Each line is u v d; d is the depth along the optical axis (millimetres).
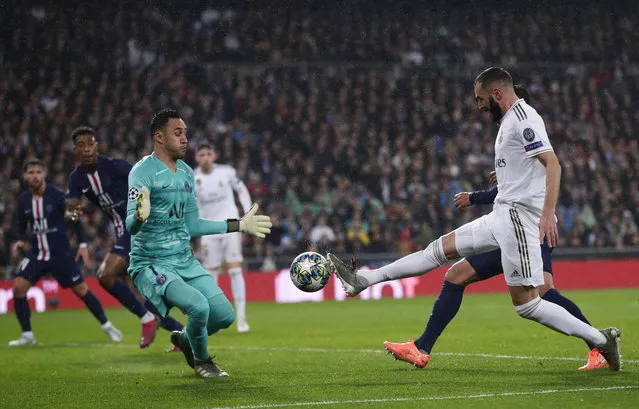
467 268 21547
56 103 80438
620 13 103250
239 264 38750
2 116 78375
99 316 34938
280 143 81188
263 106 84875
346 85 89750
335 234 69062
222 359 26672
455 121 87500
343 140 81062
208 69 89875
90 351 31203
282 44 94312
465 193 23078
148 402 18203
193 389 19781
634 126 92312
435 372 21344
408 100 88938
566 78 96375
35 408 18062
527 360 23359
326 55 95062
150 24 90688
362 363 24141
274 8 96688
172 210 21047
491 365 22484
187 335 21281
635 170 85000
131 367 25406
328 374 21781
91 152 29609
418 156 79250
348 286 21234
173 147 21031
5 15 85875
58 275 35000
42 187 35250
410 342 21906
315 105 85875
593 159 82750
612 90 95562
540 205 20016
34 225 34812
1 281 59312
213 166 38844
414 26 99125
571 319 20328
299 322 43062
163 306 20938
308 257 21297
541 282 20172
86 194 30375
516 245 20000
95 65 84750
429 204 73125
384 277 21328
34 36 85875
